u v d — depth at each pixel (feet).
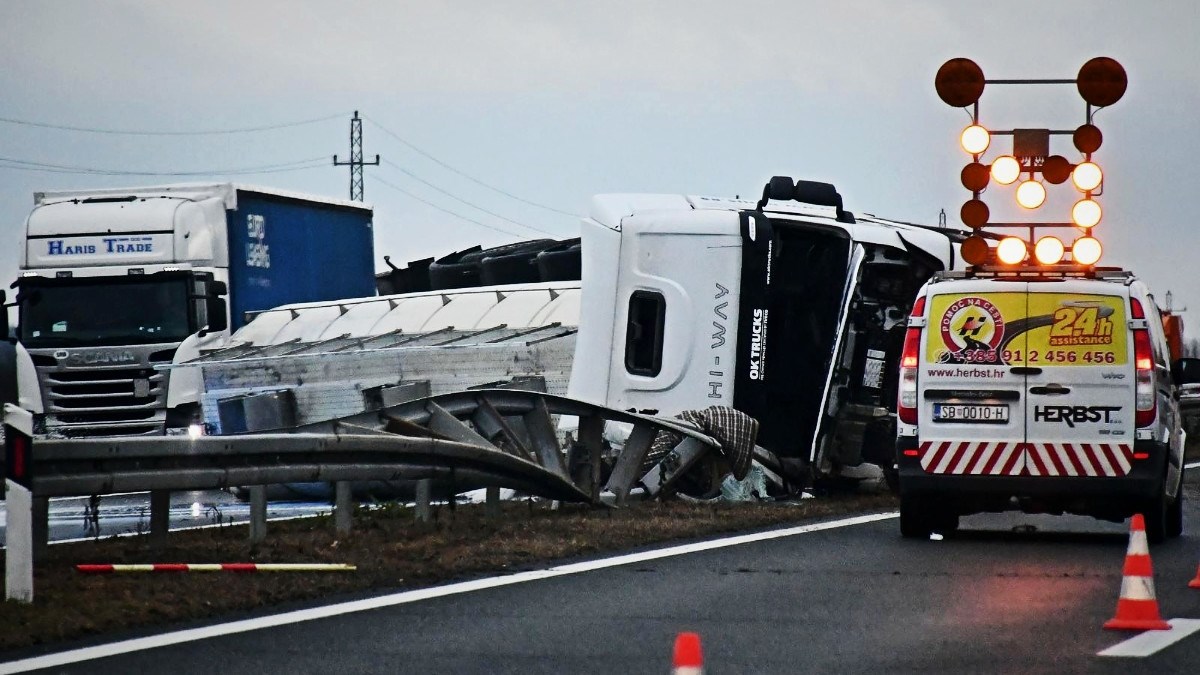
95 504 101.60
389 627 64.34
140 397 205.98
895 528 107.04
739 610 68.95
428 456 101.19
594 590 75.20
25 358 185.37
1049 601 71.51
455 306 188.24
